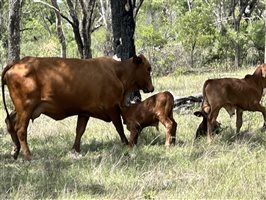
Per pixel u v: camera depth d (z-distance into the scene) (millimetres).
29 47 49562
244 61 38688
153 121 10648
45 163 9430
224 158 9094
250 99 11070
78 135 10391
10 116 10180
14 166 9414
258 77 11156
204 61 37906
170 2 48375
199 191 7523
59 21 29703
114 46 14141
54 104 9953
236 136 10930
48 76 9844
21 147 10008
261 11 45219
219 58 38125
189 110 14859
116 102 10453
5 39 43656
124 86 10727
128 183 8086
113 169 8641
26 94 9781
